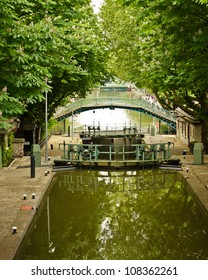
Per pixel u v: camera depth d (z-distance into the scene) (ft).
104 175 86.12
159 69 82.07
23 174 78.79
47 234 48.83
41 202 60.49
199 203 59.06
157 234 48.60
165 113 157.79
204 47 52.90
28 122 112.88
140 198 67.56
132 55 116.37
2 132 78.74
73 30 88.17
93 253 42.57
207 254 41.96
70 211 59.62
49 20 54.13
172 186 75.82
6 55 41.60
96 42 102.42
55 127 176.55
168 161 93.40
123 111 319.47
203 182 70.44
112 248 43.96
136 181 80.43
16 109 41.24
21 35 41.39
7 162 90.02
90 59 99.45
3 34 41.47
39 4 59.98
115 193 71.20
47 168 86.48
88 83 106.52
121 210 60.13
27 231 46.60
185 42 55.52
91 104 159.12
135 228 51.29
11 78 41.98
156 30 67.05
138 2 51.62
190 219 54.90
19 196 60.80
